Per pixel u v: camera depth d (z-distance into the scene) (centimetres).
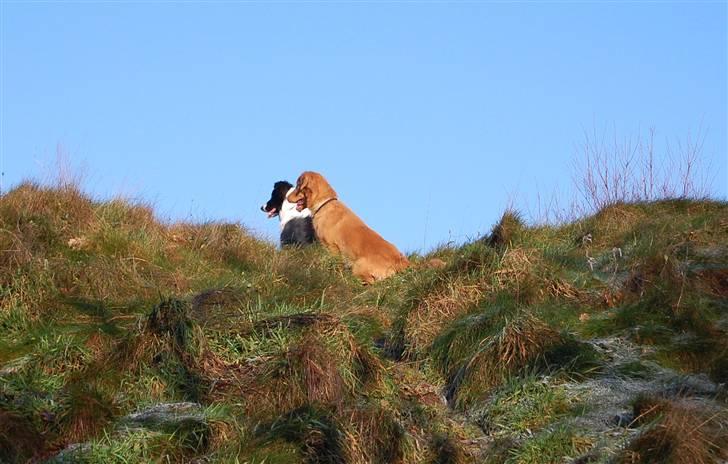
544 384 1159
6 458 1009
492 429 1125
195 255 1587
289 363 1139
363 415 1077
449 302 1341
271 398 1118
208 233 1680
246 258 1625
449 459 1069
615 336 1279
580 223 1752
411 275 1595
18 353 1216
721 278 1391
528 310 1274
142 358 1166
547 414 1121
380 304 1491
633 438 1023
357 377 1188
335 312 1292
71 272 1385
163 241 1591
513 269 1383
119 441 1025
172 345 1173
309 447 1028
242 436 1036
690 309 1297
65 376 1151
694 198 1884
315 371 1133
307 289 1477
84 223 1555
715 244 1509
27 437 1033
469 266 1397
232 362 1178
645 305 1324
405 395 1205
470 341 1252
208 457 1009
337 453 1030
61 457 992
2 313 1285
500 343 1201
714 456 992
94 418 1065
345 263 1769
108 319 1305
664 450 991
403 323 1342
